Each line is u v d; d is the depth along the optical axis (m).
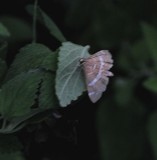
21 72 0.49
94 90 0.48
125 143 0.78
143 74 0.79
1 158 0.56
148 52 0.79
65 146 0.54
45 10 0.80
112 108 0.79
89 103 0.78
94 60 0.49
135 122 0.79
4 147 0.50
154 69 0.79
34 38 0.53
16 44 0.69
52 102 0.49
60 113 0.51
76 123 0.52
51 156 0.54
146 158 0.79
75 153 0.76
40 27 0.72
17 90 0.49
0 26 0.51
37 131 0.52
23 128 0.51
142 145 0.79
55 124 0.51
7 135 0.50
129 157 0.78
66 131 0.52
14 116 0.49
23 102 0.49
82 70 0.48
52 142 0.53
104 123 0.78
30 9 0.54
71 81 0.48
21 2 0.77
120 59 0.80
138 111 0.79
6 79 0.49
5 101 0.49
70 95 0.48
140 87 0.80
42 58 0.49
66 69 0.48
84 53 0.49
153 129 0.74
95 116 0.79
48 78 0.49
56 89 0.48
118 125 0.78
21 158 0.59
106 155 0.77
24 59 0.50
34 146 0.53
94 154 0.80
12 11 0.77
